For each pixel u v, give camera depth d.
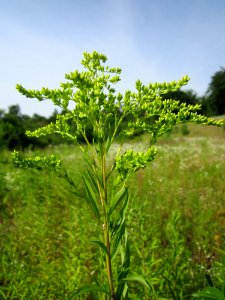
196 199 6.23
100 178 2.48
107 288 2.41
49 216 5.36
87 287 2.36
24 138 19.92
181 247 3.44
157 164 11.69
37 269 3.90
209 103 65.44
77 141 2.54
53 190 7.03
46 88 2.49
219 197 7.50
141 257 3.21
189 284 3.29
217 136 22.44
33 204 6.27
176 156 13.09
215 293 2.16
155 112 2.50
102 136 2.42
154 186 8.33
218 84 66.31
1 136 19.16
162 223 5.73
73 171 7.42
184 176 9.54
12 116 20.83
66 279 3.43
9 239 4.78
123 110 2.47
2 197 7.99
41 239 4.26
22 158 2.48
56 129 2.59
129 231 3.60
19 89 2.49
